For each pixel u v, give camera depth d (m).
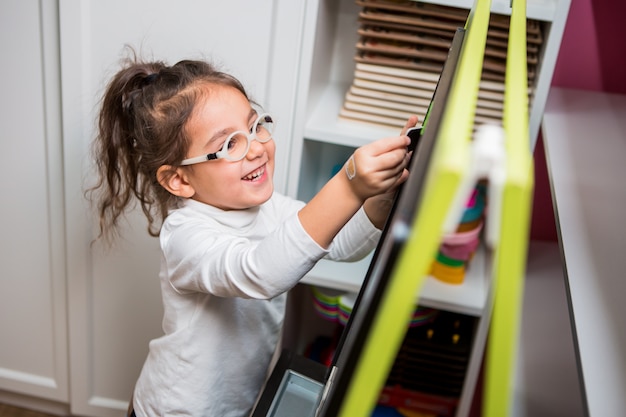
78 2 1.19
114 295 1.47
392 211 0.71
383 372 0.35
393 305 0.34
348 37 1.46
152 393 1.08
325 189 0.78
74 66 1.24
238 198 0.95
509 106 0.41
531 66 1.19
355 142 1.21
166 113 0.94
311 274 1.31
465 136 0.35
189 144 0.94
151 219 1.14
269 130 1.23
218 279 0.87
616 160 1.05
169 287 1.02
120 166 1.26
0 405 1.72
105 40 1.22
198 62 1.00
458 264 1.29
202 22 1.18
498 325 0.34
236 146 0.94
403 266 0.33
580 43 1.46
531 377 1.27
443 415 1.57
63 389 1.62
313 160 1.42
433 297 1.27
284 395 0.96
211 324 1.02
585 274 0.75
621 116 1.29
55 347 1.57
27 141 1.35
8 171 1.39
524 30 0.61
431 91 1.22
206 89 0.94
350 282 1.30
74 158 1.32
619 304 0.70
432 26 1.18
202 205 0.98
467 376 1.32
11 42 1.26
